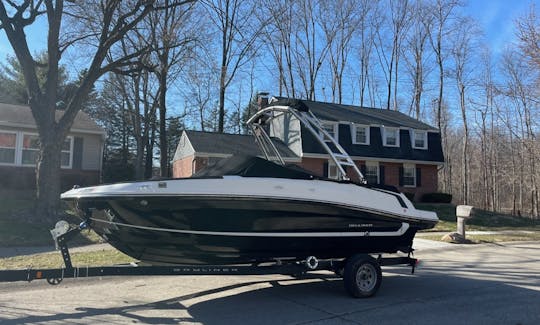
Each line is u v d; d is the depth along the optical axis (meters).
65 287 6.96
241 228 5.86
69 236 5.54
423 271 8.95
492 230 19.61
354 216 6.68
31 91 13.41
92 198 5.44
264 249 6.18
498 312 5.74
